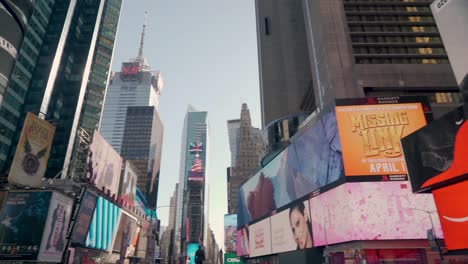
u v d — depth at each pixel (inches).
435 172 932.6
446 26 878.4
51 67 4045.3
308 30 4067.4
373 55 3120.1
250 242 3366.1
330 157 1955.0
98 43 5221.5
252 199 3435.0
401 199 1699.1
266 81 5797.2
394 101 1931.6
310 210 2137.1
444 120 922.1
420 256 1601.9
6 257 1475.1
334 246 1865.2
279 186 2719.0
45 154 1638.8
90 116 4707.2
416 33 3223.4
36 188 1614.2
